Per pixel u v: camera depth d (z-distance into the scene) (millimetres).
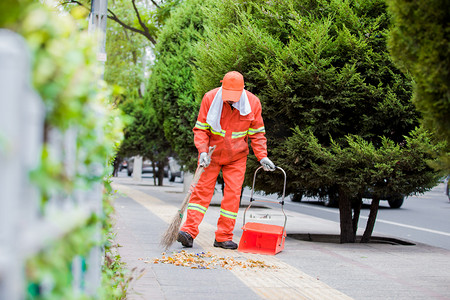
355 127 7551
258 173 7762
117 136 2430
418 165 6883
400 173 6887
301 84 7219
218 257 5906
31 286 1327
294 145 7258
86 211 1734
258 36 7473
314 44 7184
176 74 13688
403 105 7172
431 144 6609
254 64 7590
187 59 13734
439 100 3330
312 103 7344
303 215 13492
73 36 1561
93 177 1870
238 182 6688
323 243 7809
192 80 13570
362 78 7297
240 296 4191
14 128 1100
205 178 6695
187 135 13742
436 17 3150
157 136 21438
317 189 8422
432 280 5141
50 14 1357
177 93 13562
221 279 4801
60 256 1255
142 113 22984
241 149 6660
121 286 3672
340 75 7059
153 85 15273
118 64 22641
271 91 7352
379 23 7258
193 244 6875
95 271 2432
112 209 3258
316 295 4332
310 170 7422
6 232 1080
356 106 7332
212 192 6746
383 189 7113
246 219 11742
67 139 1566
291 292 4402
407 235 10422
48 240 1196
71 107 1280
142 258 5660
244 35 7551
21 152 1140
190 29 13992
